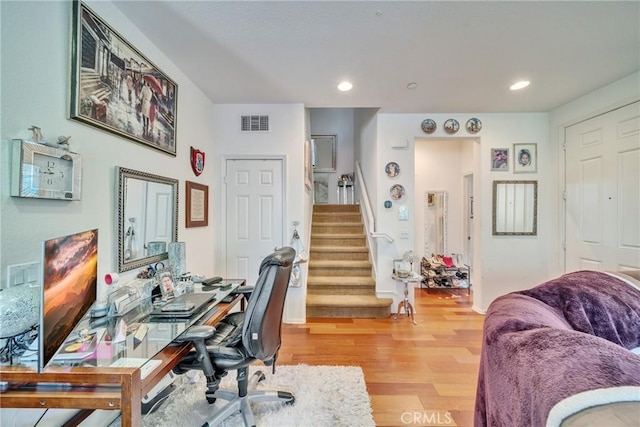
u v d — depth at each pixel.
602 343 0.79
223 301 2.03
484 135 3.71
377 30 1.98
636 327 1.28
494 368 0.99
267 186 3.47
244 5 1.74
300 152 3.42
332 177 6.01
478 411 1.20
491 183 3.71
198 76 2.68
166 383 2.09
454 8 1.77
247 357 1.58
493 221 3.71
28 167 1.19
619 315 1.28
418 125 3.74
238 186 3.48
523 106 3.46
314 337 2.97
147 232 2.06
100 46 1.60
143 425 1.71
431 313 3.73
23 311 1.01
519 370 0.83
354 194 5.76
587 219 3.14
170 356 1.29
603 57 2.34
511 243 3.71
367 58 2.36
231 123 3.43
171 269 2.10
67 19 1.41
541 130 3.69
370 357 2.57
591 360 0.71
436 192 5.35
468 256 5.20
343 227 4.78
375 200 3.91
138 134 1.95
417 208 5.37
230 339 1.76
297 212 3.43
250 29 1.97
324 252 4.28
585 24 1.92
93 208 1.58
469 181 5.23
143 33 2.00
